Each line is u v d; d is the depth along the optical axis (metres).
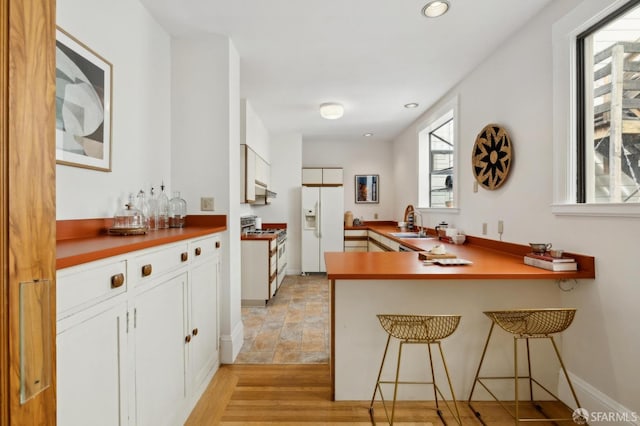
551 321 1.62
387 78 3.11
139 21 1.99
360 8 2.03
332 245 5.47
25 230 0.51
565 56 1.88
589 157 1.83
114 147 1.77
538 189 2.12
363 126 4.98
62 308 0.88
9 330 0.48
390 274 1.68
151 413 1.37
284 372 2.26
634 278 1.49
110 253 1.06
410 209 4.83
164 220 2.22
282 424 1.71
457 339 1.94
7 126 0.48
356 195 6.04
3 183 0.48
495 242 2.61
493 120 2.62
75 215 1.49
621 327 1.55
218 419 1.75
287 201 5.56
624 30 1.63
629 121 1.62
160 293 1.46
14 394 0.49
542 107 2.07
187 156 2.41
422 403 1.92
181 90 2.41
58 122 1.37
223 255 2.39
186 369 1.74
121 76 1.83
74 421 0.93
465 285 1.93
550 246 1.96
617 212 1.53
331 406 1.88
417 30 2.28
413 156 4.76
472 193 2.99
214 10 2.06
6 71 0.48
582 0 1.76
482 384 1.87
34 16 0.53
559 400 1.90
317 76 3.07
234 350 2.45
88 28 1.56
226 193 2.40
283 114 4.32
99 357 1.04
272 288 3.95
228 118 2.40
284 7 2.02
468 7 2.02
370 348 1.94
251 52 2.60
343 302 1.94
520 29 2.27
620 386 1.56
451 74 3.03
